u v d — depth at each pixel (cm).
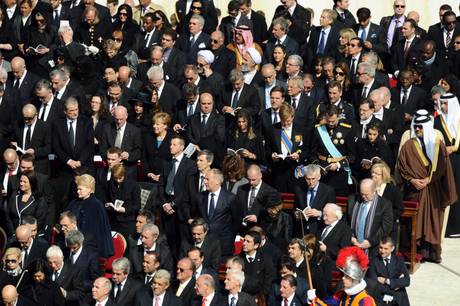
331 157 7144
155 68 7712
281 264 6238
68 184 7419
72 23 8644
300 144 7238
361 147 7162
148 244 6562
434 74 8075
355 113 7644
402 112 7525
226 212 6838
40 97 7638
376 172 6856
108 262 6869
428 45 8106
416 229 7088
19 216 7100
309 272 6047
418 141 7112
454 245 7412
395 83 8162
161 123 7362
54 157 7538
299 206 6900
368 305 5694
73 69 7944
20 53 8412
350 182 7150
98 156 7550
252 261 6406
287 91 7712
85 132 7450
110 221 7138
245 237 6400
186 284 6375
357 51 8044
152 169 7369
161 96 7731
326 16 8319
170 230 7106
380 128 7200
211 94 7550
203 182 6975
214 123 7450
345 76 7738
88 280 6625
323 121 7194
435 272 7088
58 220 7369
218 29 8581
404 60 8350
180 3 8856
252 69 7944
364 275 6000
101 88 7950
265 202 6775
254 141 7338
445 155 7088
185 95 7625
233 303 6184
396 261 6481
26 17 8469
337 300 5853
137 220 6738
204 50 7881
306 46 8381
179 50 8194
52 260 6500
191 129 7462
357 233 6756
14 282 6512
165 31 8156
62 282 6525
